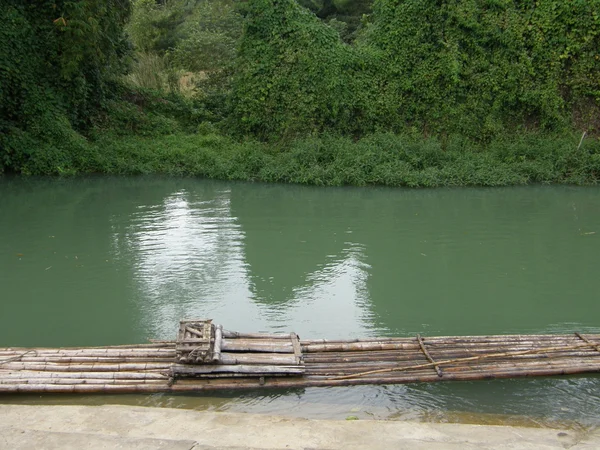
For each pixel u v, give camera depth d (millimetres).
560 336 5117
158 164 14406
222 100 17984
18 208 10117
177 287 6395
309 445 3324
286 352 4680
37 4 14188
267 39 16078
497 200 11562
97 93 16016
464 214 10141
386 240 8336
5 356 4594
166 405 4109
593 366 4598
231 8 26016
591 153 14883
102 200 11008
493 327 5504
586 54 15984
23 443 3168
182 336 4426
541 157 14523
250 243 8125
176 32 24297
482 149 15820
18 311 5684
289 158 14109
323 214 10055
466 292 6352
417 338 5043
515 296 6238
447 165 14094
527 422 3936
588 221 9594
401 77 16094
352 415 4016
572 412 4051
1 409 3742
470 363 4664
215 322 5496
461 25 15812
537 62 16062
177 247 7875
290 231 8805
